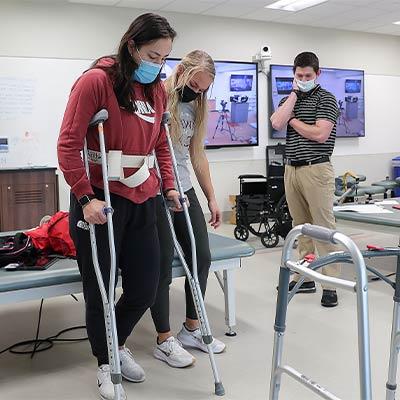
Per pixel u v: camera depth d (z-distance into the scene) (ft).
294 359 8.34
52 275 7.65
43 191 19.33
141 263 6.84
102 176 6.35
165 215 7.62
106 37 21.33
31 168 19.07
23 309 11.18
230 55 23.88
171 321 10.18
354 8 22.59
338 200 18.34
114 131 6.37
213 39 23.43
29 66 20.08
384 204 13.47
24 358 8.59
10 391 7.41
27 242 8.63
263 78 24.75
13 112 20.01
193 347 8.71
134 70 6.26
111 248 6.05
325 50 26.48
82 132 6.16
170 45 6.18
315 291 11.91
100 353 7.06
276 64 24.98
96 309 6.77
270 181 18.29
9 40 19.70
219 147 23.65
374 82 28.32
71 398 7.18
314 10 22.79
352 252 3.87
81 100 6.10
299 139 11.05
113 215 6.49
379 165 28.99
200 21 23.07
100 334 6.86
